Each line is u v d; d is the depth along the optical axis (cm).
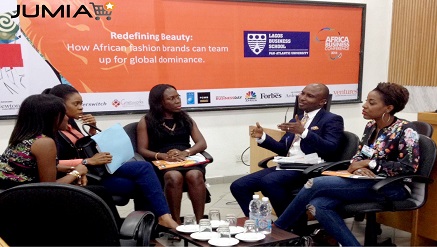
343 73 482
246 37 429
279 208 266
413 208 225
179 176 263
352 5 473
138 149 286
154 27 393
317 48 464
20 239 134
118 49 383
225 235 194
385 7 495
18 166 180
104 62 380
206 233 199
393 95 226
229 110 435
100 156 234
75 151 246
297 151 284
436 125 259
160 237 271
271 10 436
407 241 281
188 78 412
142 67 394
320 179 229
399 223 277
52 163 183
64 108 188
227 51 424
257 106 443
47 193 127
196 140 298
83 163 230
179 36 403
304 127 276
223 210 349
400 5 480
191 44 409
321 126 276
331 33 468
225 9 417
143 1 386
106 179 247
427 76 455
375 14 491
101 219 130
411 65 472
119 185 247
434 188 248
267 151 337
